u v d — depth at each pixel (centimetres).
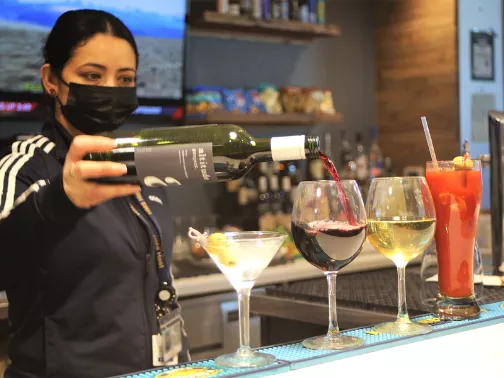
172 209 362
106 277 140
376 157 415
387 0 437
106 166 97
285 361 91
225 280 284
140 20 313
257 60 400
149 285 149
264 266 95
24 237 127
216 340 281
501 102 413
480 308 125
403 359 93
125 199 150
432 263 144
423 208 107
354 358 94
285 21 366
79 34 152
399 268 112
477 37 399
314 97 382
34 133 327
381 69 446
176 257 323
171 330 150
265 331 159
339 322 133
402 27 426
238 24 351
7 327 231
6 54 281
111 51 154
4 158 140
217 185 377
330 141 421
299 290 149
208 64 380
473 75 397
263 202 360
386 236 106
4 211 123
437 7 400
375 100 449
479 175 119
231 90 354
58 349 137
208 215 374
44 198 113
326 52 430
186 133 98
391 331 106
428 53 409
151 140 98
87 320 138
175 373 89
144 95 325
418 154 419
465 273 118
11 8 276
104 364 139
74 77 154
